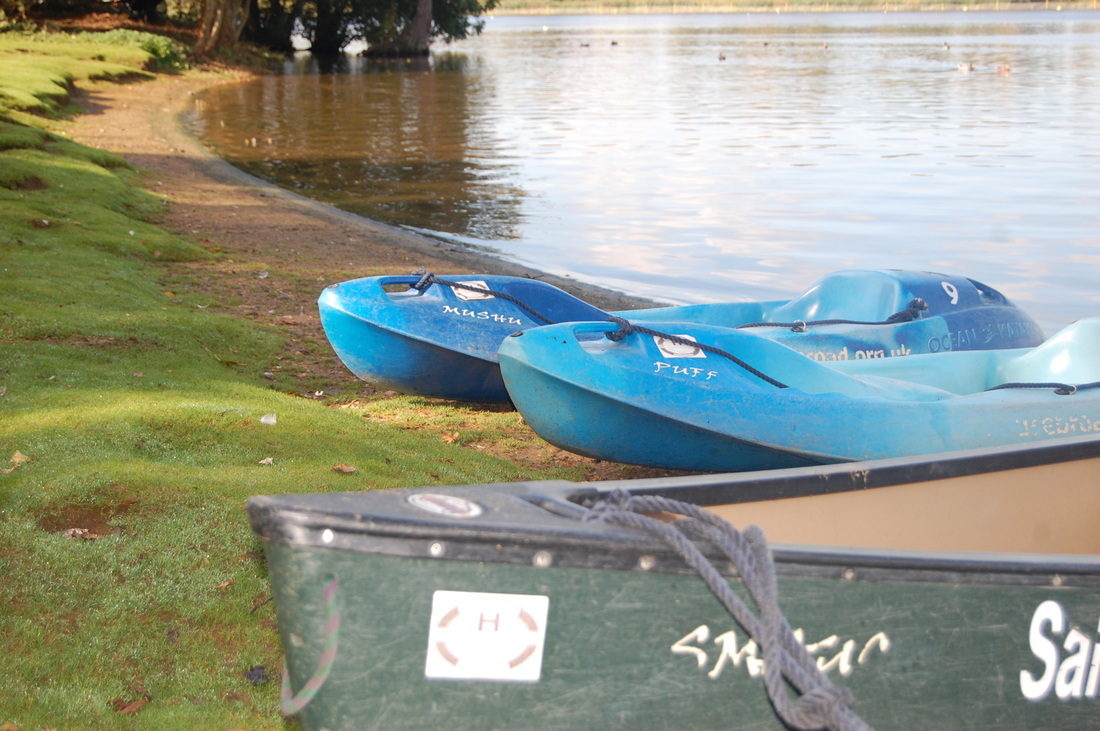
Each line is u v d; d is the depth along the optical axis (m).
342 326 7.76
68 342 7.52
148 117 28.62
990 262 14.06
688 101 36.09
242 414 6.13
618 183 20.22
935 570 2.79
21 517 4.56
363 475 5.50
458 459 6.38
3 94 24.78
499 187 19.98
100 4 53.59
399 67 53.69
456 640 2.47
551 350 6.29
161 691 3.65
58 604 4.00
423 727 2.50
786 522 3.69
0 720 3.34
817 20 153.50
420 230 16.09
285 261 12.66
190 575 4.30
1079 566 2.91
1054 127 27.83
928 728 2.93
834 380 6.72
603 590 2.54
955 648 2.88
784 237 15.69
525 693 2.55
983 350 8.23
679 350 6.45
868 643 2.80
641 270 13.88
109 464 5.09
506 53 69.69
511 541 2.43
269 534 2.36
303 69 50.25
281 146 25.30
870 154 23.53
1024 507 4.18
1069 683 3.04
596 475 6.85
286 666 2.53
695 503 3.43
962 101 35.06
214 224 14.81
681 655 2.64
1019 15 165.38
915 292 8.88
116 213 13.83
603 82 44.88
